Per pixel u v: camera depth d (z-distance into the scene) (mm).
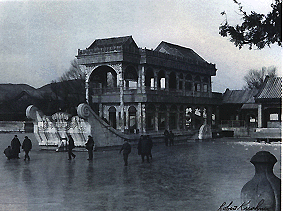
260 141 53625
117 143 41344
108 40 54625
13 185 19328
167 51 62906
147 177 21594
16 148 31688
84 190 17891
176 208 14289
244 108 81062
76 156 33594
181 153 36656
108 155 34531
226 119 84125
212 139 58125
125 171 24094
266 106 66000
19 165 27469
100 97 53531
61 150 37688
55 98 83000
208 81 68938
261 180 10219
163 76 63656
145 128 51031
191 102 61438
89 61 52500
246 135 68250
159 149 41844
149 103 52438
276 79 67875
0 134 71875
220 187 18375
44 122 39250
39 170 24734
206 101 66062
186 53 65375
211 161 29484
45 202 15516
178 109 59000
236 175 22109
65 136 38250
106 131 39688
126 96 51250
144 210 14023
